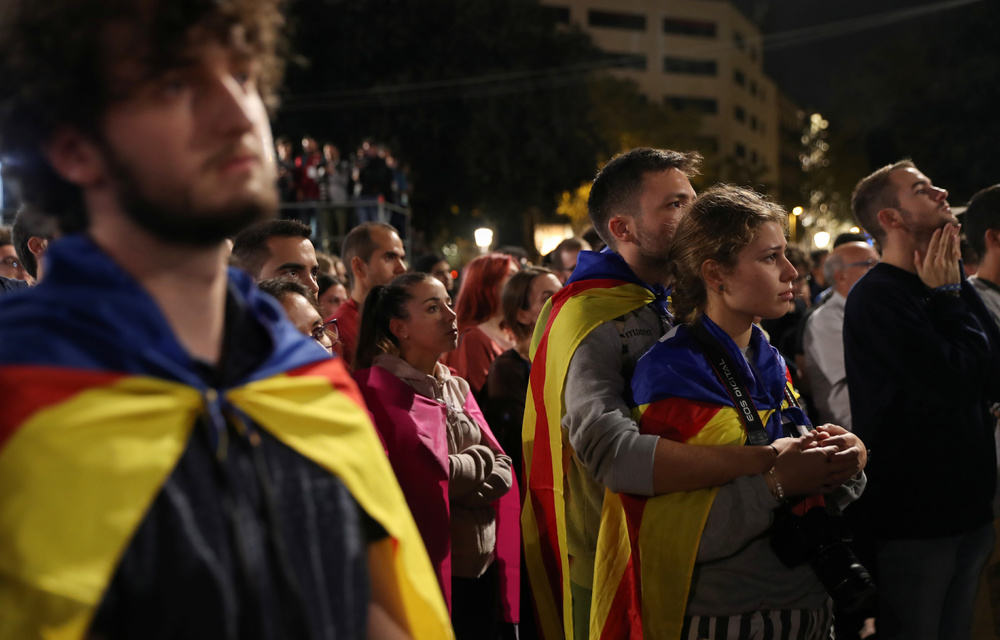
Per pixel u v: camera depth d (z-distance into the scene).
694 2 58.91
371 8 21.84
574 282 2.52
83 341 0.82
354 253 4.65
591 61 25.75
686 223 2.14
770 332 5.40
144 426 0.82
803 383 4.53
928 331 2.66
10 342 0.80
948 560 2.72
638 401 2.08
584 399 2.18
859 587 1.76
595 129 25.33
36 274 2.95
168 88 0.82
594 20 56.19
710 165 47.22
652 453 1.94
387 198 14.03
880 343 2.74
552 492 2.45
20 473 0.76
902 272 2.83
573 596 2.50
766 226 2.02
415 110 21.94
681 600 1.92
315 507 0.94
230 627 0.83
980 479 2.75
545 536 2.54
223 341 0.95
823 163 42.91
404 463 2.87
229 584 0.83
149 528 0.80
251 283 1.04
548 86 23.47
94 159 0.85
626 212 2.50
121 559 0.78
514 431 3.69
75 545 0.76
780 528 1.88
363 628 0.95
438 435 2.97
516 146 23.03
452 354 4.88
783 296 2.03
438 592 1.11
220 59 0.85
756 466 1.87
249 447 0.90
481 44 22.62
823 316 3.57
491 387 3.83
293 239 3.28
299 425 0.96
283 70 1.02
